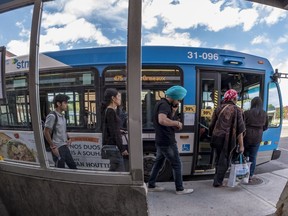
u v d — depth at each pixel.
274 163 6.84
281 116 5.79
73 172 2.55
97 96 4.06
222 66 5.08
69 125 3.54
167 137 3.94
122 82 4.16
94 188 2.47
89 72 4.16
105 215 2.50
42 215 2.82
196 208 3.58
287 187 2.90
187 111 4.89
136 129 2.26
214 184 4.43
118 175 2.39
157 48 4.86
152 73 4.86
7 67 2.93
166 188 4.36
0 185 3.05
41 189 2.74
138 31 2.16
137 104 2.22
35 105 2.60
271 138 5.69
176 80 4.88
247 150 4.74
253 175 5.15
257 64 5.45
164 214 3.40
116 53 4.21
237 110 4.27
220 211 3.50
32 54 2.54
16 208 2.99
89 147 3.29
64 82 4.02
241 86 5.52
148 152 4.94
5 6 2.74
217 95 5.07
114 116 2.93
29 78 2.59
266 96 5.58
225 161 4.35
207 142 5.07
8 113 3.14
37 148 2.67
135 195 2.36
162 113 3.83
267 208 3.58
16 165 2.86
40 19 2.53
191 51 4.94
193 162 4.96
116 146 2.79
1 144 3.16
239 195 4.05
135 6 2.14
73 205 2.60
